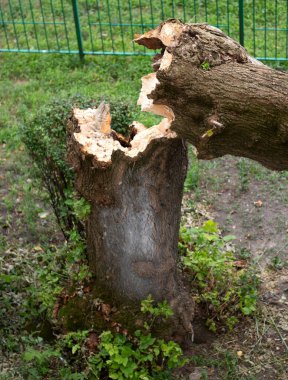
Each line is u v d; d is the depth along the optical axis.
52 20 11.41
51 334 5.54
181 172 5.00
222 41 4.39
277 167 4.36
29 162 7.87
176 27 4.53
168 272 5.16
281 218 6.97
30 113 8.70
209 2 11.32
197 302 5.70
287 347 5.48
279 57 9.98
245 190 7.38
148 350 5.12
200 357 5.37
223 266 5.85
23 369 5.17
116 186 4.84
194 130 4.35
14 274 6.16
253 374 5.29
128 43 10.55
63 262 5.84
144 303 5.11
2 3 11.97
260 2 11.24
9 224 7.00
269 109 4.06
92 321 5.26
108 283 5.26
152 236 5.00
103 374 5.21
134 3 11.55
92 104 5.95
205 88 4.21
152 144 4.70
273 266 6.32
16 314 5.69
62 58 10.27
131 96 9.08
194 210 7.06
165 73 4.25
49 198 6.46
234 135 4.23
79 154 4.85
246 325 5.71
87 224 5.20
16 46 10.80
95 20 11.27
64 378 5.02
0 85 9.63
